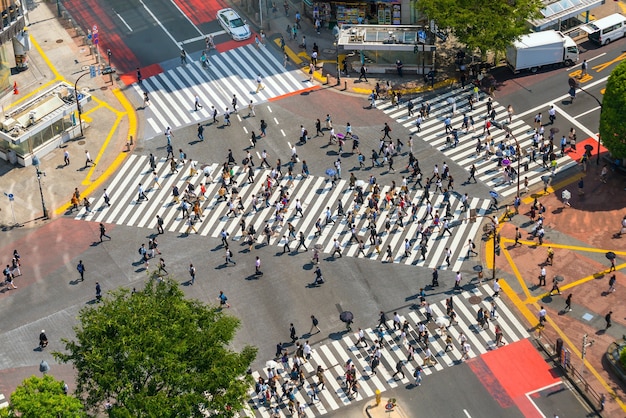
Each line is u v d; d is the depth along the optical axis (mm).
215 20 155625
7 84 145375
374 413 105438
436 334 112625
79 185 131750
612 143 126000
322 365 110188
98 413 105062
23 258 123000
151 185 131250
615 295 115562
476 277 118062
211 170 132375
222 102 142250
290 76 145875
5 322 116188
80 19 157000
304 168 130625
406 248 120438
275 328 113875
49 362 111938
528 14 139625
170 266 121125
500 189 127938
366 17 152500
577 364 109312
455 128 136250
